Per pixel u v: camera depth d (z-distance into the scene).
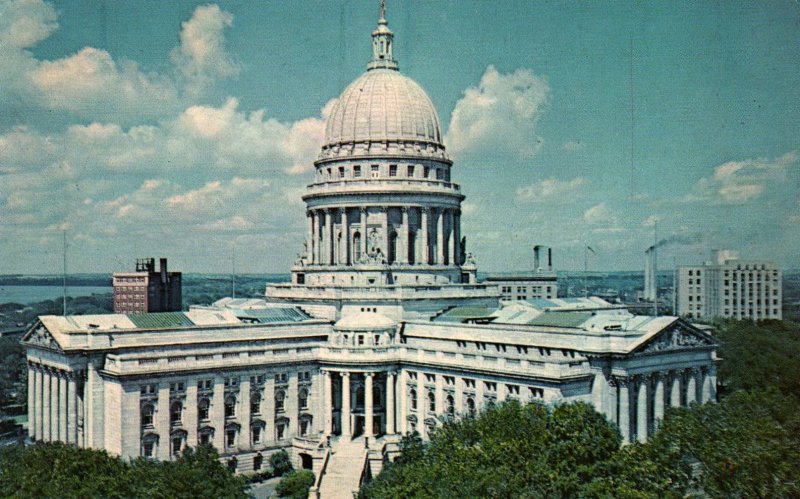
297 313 172.75
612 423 116.31
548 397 129.62
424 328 165.62
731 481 96.56
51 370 149.12
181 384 140.00
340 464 140.88
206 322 159.25
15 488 99.12
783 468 98.25
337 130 194.62
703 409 122.69
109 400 136.88
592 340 136.62
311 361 154.88
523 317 163.50
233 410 146.50
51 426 149.38
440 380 147.62
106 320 150.50
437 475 94.44
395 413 154.62
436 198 189.38
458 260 197.88
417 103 194.88
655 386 141.50
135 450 134.00
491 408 118.38
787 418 124.75
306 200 195.62
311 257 196.50
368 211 186.50
